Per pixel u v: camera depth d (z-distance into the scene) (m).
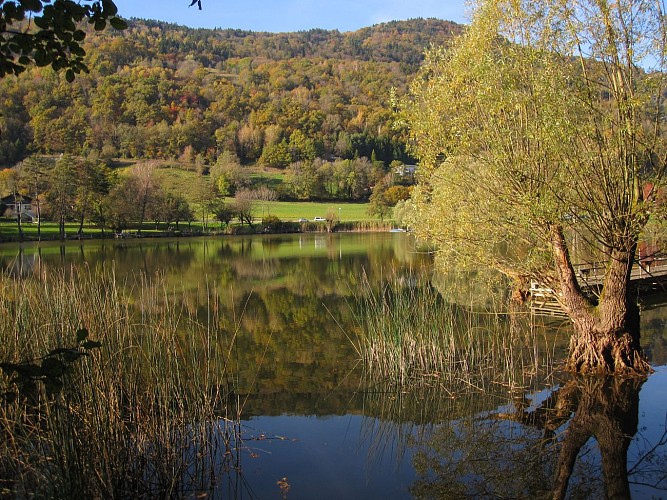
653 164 10.40
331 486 6.99
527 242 11.37
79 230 61.81
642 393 10.18
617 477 7.24
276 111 134.62
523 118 10.75
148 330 10.85
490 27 11.24
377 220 84.38
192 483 7.01
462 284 22.20
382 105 141.38
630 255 10.75
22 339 7.51
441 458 7.88
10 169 75.19
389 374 11.77
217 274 30.61
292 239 64.44
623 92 10.07
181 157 111.19
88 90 119.25
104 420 6.53
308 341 14.89
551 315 17.39
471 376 11.56
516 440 8.49
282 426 9.06
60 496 5.73
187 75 149.75
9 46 3.72
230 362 12.59
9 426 6.46
